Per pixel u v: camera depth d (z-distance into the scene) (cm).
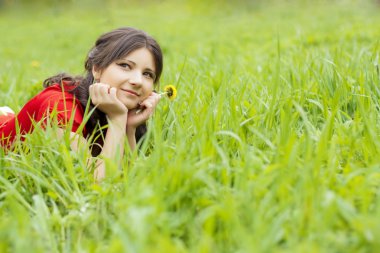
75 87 328
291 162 232
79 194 257
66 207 253
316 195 211
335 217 203
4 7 2630
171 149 274
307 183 215
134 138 330
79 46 1319
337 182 238
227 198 216
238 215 212
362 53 440
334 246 192
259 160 245
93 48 332
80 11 2552
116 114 312
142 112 327
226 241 208
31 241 208
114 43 315
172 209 226
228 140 286
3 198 268
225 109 321
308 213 201
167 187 230
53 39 1540
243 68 516
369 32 848
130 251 185
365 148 274
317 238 193
